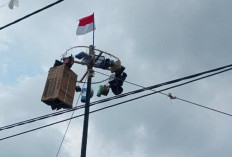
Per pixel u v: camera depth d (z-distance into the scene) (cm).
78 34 1485
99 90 1333
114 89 1348
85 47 1377
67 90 1189
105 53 1366
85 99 1302
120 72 1348
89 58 1330
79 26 1492
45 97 1184
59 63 1240
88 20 1479
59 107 1204
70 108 1200
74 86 1221
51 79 1205
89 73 1326
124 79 1358
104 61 1341
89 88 1298
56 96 1155
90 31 1463
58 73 1200
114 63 1349
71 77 1216
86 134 1198
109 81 1345
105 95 1341
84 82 1338
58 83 1180
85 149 1180
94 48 1367
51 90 1181
